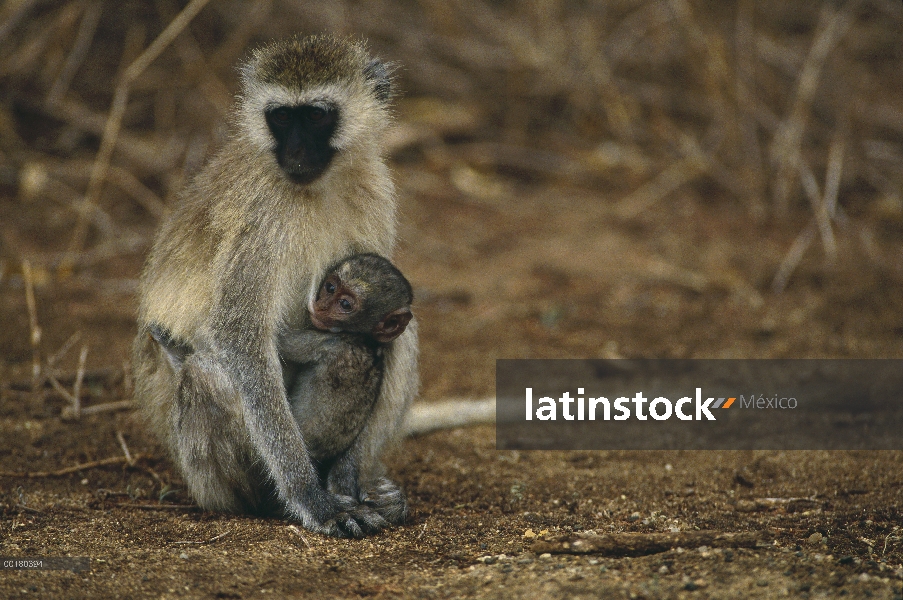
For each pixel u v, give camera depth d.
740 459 11.74
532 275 18.34
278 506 10.05
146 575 7.84
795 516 9.66
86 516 9.52
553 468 11.66
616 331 16.39
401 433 10.96
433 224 20.09
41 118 21.23
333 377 9.62
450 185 21.59
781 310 16.92
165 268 10.16
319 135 9.63
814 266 18.45
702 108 23.50
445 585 7.77
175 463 10.25
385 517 9.55
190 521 9.43
